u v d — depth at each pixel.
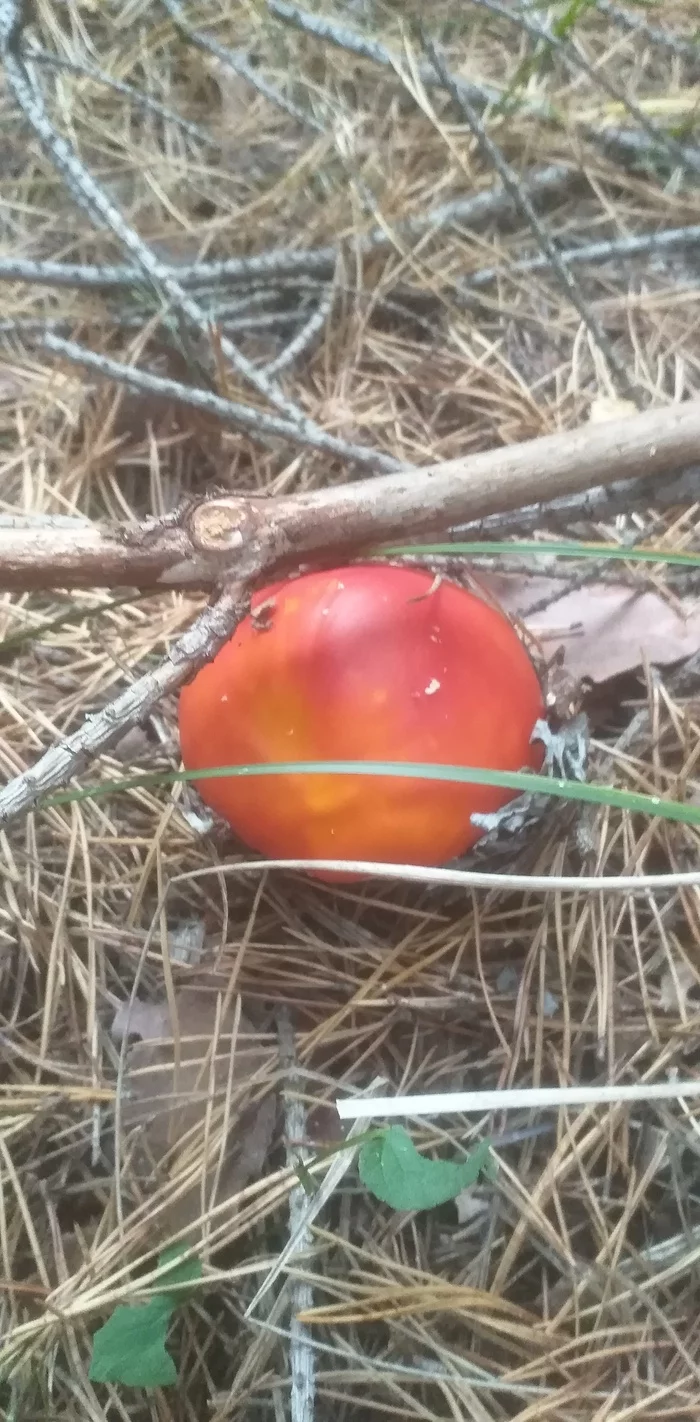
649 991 0.24
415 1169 0.19
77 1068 0.24
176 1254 0.21
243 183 0.36
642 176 0.35
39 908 0.25
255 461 0.32
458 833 0.22
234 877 0.25
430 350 0.33
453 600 0.22
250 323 0.33
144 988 0.25
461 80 0.36
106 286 0.33
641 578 0.27
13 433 0.32
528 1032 0.24
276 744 0.21
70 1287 0.22
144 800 0.26
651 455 0.21
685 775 0.25
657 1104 0.23
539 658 0.25
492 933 0.25
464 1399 0.21
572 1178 0.23
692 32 0.36
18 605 0.29
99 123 0.37
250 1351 0.21
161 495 0.32
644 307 0.33
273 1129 0.23
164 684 0.19
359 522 0.20
